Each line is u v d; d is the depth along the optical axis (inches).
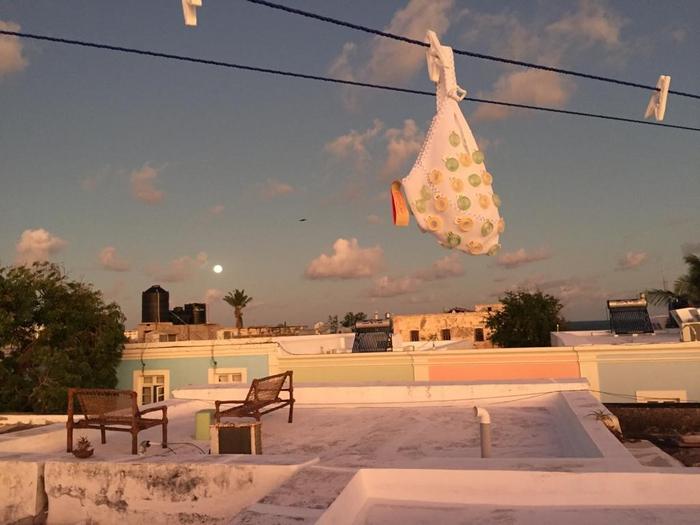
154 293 1285.7
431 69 150.1
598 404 276.8
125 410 247.9
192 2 136.9
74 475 185.8
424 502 151.4
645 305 864.9
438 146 141.7
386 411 347.6
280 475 164.7
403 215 142.4
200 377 875.4
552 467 156.3
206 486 171.0
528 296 1489.9
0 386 764.6
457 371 751.1
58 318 812.0
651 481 144.9
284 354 868.6
